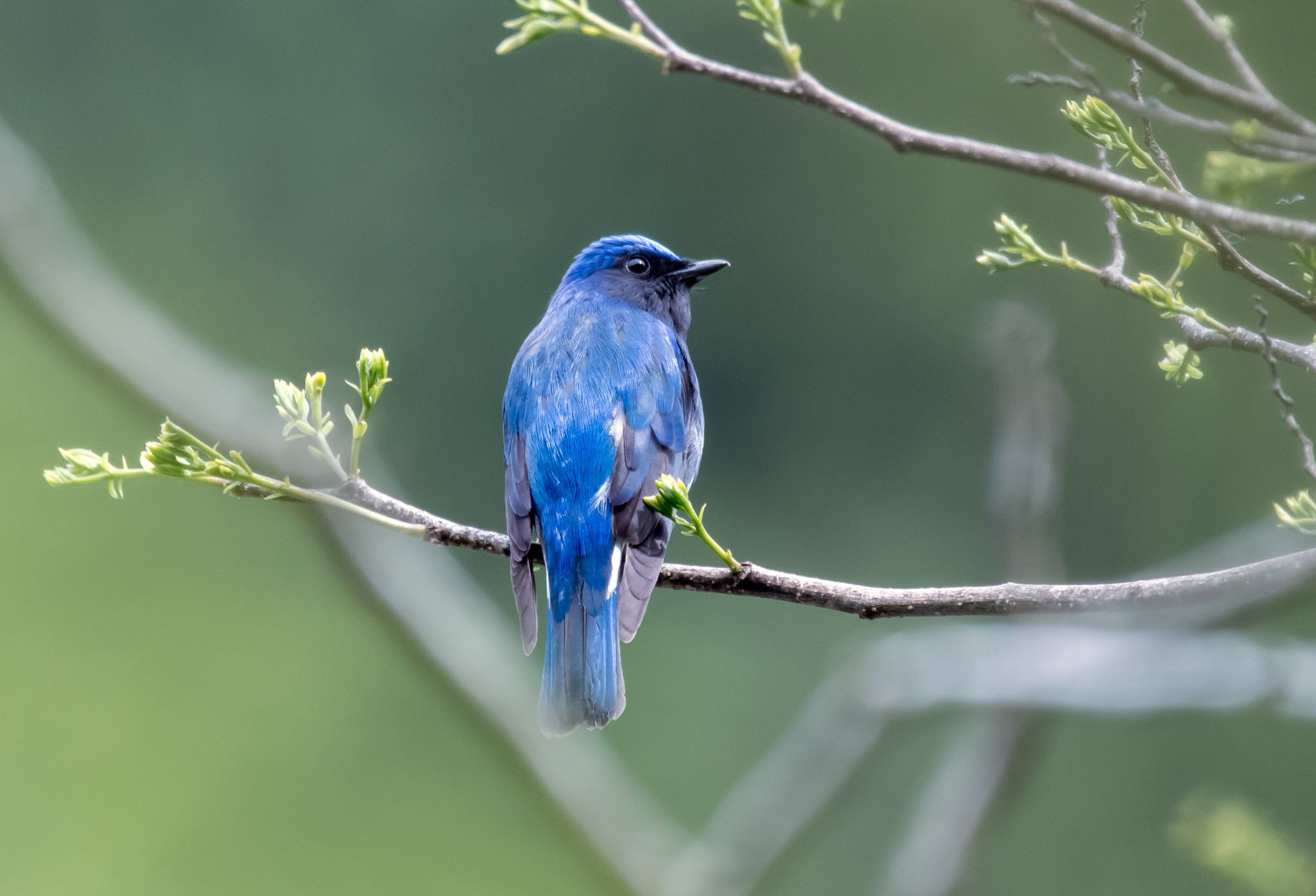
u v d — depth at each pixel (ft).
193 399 36.52
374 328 72.02
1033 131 65.51
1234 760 51.65
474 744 55.26
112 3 71.10
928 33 67.26
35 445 58.08
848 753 34.14
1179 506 60.13
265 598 58.70
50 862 51.93
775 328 71.67
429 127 71.87
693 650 64.23
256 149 71.67
